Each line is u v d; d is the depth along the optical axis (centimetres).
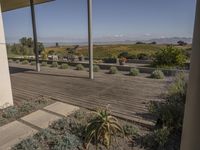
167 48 973
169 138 263
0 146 256
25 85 623
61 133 281
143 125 309
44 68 1030
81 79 702
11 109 374
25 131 293
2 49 390
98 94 498
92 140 259
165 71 784
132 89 544
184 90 385
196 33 86
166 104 333
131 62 1260
